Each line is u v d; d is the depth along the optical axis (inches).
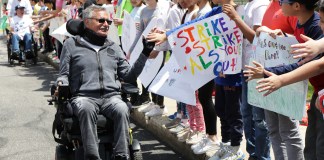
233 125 176.6
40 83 398.6
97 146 167.2
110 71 184.2
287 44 125.9
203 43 169.8
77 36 187.3
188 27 169.9
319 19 123.2
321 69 105.9
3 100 331.0
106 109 173.0
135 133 255.3
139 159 175.8
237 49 165.2
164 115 259.4
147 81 202.8
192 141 208.1
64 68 181.6
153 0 229.0
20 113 293.9
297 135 140.3
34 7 562.3
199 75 172.9
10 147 228.2
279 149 147.1
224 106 181.6
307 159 126.8
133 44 228.2
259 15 156.3
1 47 687.7
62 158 183.2
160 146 230.7
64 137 181.9
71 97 184.2
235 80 172.1
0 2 815.1
